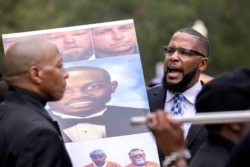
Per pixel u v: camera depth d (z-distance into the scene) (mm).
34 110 5086
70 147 5910
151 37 40188
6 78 5191
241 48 38469
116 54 6109
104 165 5902
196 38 6395
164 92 6441
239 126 4441
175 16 40906
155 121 4262
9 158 4969
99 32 6137
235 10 38375
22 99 5121
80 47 6098
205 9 39906
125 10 43469
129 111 6000
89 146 5910
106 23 6160
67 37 6105
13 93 5164
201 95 4512
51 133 4941
